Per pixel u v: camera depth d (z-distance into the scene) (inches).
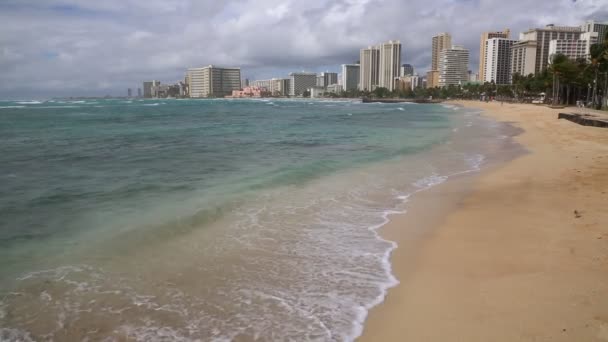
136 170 592.1
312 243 301.6
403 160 693.3
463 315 194.5
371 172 582.2
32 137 1066.7
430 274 244.7
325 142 973.8
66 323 193.8
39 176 545.0
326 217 366.3
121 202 411.8
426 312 200.4
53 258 270.4
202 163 655.8
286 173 564.4
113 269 253.8
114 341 180.1
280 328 189.5
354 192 462.0
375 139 1044.5
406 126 1539.1
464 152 796.6
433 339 176.7
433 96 7096.5
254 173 568.1
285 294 222.8
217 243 299.6
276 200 423.2
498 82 6879.9
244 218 360.5
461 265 255.4
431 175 563.5
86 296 219.3
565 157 689.0
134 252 281.4
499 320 187.0
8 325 191.8
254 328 189.6
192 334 184.9
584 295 203.3
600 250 263.0
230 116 2356.1
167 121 1838.1
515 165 631.8
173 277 243.3
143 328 189.8
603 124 1186.0
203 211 376.8
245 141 993.5
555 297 203.5
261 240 306.8
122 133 1203.2
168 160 687.1
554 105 3110.2
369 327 189.6
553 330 174.9
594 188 449.4
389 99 7440.9
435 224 344.5
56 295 219.9
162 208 389.4
